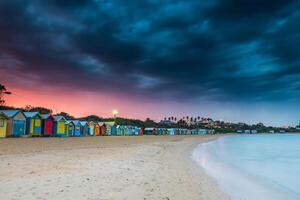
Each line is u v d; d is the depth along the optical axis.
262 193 13.75
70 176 12.99
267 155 37.72
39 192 9.93
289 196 13.59
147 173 15.52
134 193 10.70
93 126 73.00
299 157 34.84
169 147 41.94
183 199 10.57
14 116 45.25
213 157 31.47
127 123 132.25
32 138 44.62
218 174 18.55
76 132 63.78
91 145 34.09
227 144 66.06
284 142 83.94
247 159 31.70
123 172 15.16
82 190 10.56
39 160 17.75
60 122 56.78
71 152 24.06
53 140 41.00
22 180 11.61
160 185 12.57
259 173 21.03
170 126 185.50
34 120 49.59
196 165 22.14
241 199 11.92
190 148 43.88
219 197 11.69
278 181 17.80
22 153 21.16
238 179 17.27
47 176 12.70
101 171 14.95
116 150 29.08
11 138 42.19
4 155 19.41
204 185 13.86
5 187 10.37
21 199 9.02
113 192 10.60
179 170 18.00
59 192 10.07
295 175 20.55
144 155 25.97
